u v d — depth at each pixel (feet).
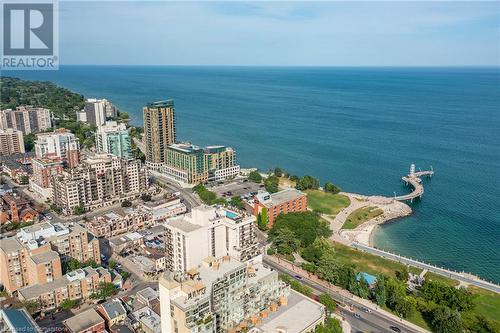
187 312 585.22
